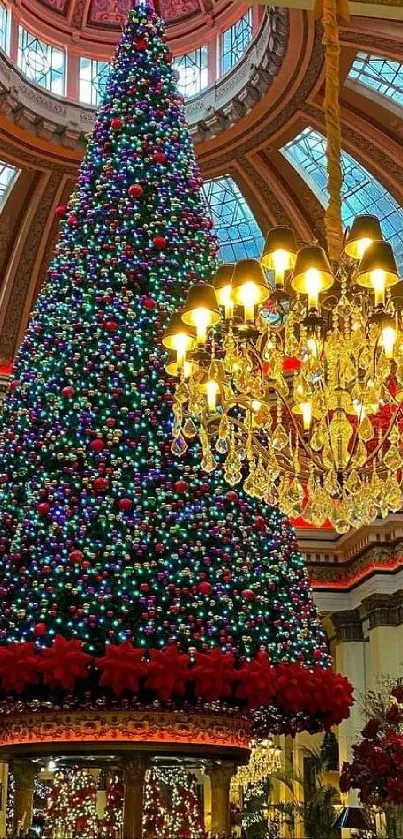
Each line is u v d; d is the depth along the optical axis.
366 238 5.66
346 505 6.90
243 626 7.28
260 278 5.78
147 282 8.07
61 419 7.50
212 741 7.48
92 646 6.91
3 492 7.53
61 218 8.73
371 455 7.41
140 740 7.23
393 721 6.71
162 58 9.10
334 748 14.63
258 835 11.56
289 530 8.20
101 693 7.18
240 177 14.21
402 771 6.24
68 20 13.83
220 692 6.82
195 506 7.41
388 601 14.04
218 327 6.93
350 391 7.15
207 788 10.98
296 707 7.31
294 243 5.86
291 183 14.23
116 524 7.16
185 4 13.90
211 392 6.89
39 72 13.61
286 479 7.04
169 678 6.66
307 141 13.73
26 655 6.70
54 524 7.13
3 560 7.28
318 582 15.15
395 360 6.41
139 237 8.18
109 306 7.89
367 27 11.22
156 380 7.71
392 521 14.05
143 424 7.49
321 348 6.42
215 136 13.43
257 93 12.69
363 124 13.10
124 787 7.27
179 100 9.07
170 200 8.41
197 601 7.15
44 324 8.06
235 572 7.41
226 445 6.80
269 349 6.60
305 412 7.34
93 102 13.96
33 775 7.95
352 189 14.16
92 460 7.35
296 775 13.41
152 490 7.35
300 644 7.66
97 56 14.11
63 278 8.15
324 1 6.09
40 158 13.59
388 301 6.04
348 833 9.72
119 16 14.04
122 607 6.96
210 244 8.55
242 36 13.25
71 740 7.23
